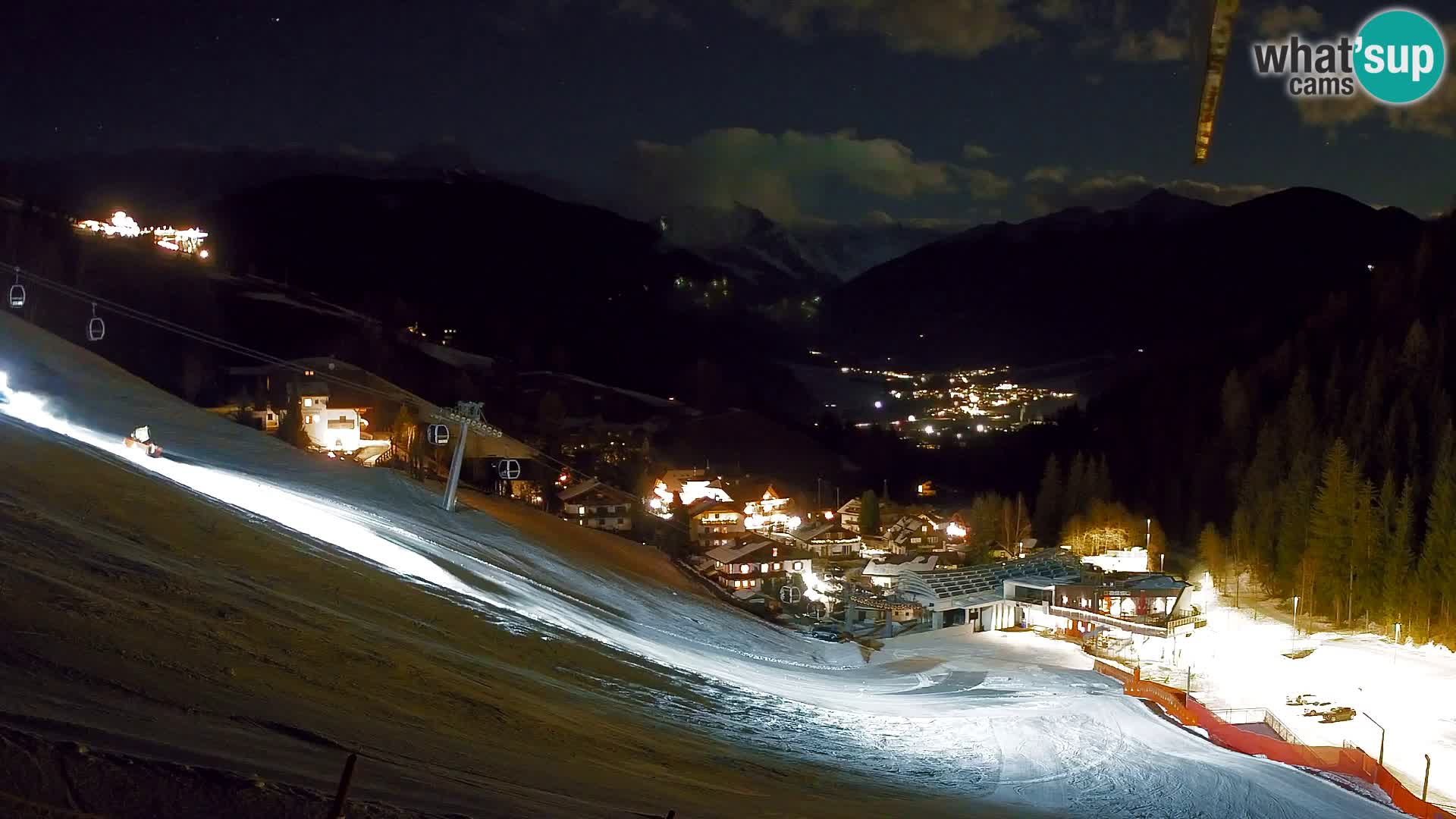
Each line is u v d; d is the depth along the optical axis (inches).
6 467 980.6
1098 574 2822.3
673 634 1601.9
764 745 917.8
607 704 886.4
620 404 7012.8
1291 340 4510.3
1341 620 2418.8
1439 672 1955.0
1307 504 2691.9
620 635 1378.0
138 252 7003.0
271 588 850.8
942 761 1080.2
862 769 932.6
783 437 6131.9
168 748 367.6
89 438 1547.7
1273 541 2839.6
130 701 422.9
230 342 6018.7
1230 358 4936.0
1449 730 1626.5
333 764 414.6
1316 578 2492.6
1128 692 1766.7
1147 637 2298.2
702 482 4544.8
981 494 5103.3
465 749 546.3
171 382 4665.4
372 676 649.6
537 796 471.5
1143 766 1180.5
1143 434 4475.9
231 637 614.2
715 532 3860.7
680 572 3073.3
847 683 1619.1
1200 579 2910.9
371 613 905.5
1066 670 2015.3
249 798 331.3
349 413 3868.1
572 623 1311.5
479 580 1386.6
